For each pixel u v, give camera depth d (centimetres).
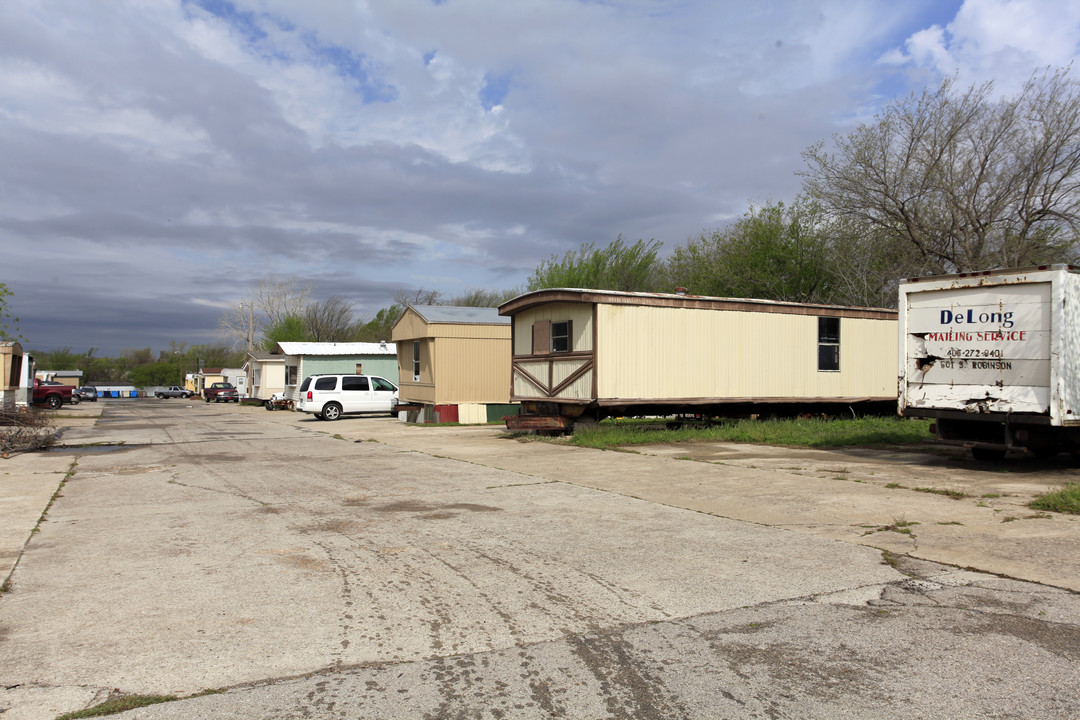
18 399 3008
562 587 523
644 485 968
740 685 363
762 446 1405
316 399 2692
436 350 2289
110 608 483
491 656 402
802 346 1766
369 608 481
